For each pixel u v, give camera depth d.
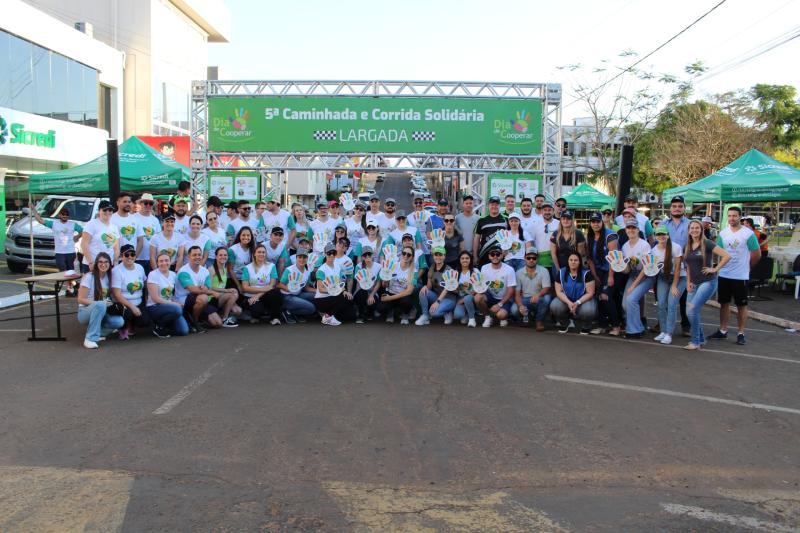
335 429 5.20
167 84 34.16
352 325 10.02
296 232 11.50
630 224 9.05
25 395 6.07
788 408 6.05
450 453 4.76
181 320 8.95
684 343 9.05
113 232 9.08
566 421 5.51
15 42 21.78
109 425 5.25
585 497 4.09
